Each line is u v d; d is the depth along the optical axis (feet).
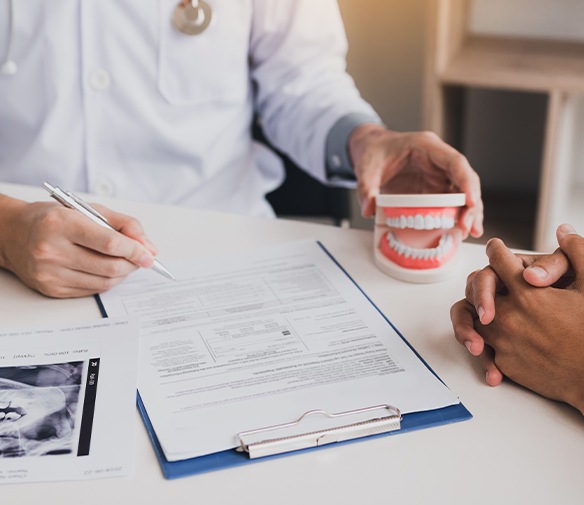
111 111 4.11
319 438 2.15
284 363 2.47
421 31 7.22
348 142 4.10
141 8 3.99
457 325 2.56
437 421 2.23
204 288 2.90
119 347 2.55
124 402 2.31
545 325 2.34
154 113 4.18
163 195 4.37
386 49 7.38
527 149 7.55
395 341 2.57
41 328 2.66
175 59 4.11
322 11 4.46
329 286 2.89
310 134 4.37
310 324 2.67
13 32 3.95
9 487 2.05
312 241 3.22
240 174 4.57
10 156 4.25
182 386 2.38
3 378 2.40
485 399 2.34
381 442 2.17
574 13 6.94
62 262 2.80
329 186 4.85
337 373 2.42
